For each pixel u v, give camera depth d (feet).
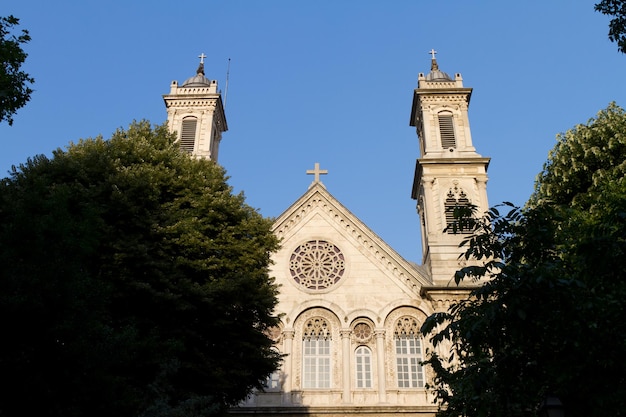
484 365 48.83
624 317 43.57
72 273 53.83
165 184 86.58
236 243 85.87
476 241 51.75
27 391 50.44
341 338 129.59
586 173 112.98
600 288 47.52
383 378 124.98
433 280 136.36
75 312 53.72
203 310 78.89
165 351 69.46
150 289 72.74
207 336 79.97
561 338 44.60
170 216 81.66
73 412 52.26
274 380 125.29
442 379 89.66
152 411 60.08
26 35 55.62
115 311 73.20
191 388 76.18
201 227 83.56
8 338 50.85
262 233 91.66
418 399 122.72
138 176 81.41
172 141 97.96
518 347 47.14
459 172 151.12
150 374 69.10
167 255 79.00
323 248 139.44
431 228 143.64
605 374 42.93
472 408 66.59
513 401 49.65
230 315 82.53
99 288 59.16
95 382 54.80
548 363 44.01
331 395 123.85
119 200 76.54
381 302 133.08
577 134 114.83
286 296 133.69
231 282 79.46
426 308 131.95
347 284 134.92
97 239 64.64
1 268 50.31
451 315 50.85
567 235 64.44
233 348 81.66
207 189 88.84
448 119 161.27
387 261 137.18
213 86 166.91
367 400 123.44
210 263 82.48
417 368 126.72
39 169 79.15
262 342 87.15
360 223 140.77
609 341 42.98
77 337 52.85
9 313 49.88
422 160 151.64
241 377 81.61
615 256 45.44
